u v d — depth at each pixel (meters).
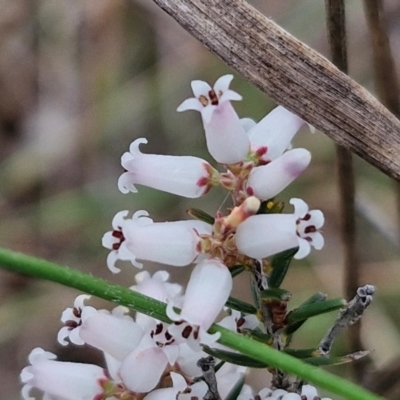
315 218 0.16
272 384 0.17
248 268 0.16
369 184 0.26
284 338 0.17
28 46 0.33
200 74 0.31
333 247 0.27
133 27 0.32
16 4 0.33
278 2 0.31
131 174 0.17
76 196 0.31
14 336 0.29
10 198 0.31
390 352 0.25
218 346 0.17
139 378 0.16
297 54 0.17
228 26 0.17
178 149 0.31
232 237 0.16
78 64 0.32
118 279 0.29
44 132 0.32
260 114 0.29
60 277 0.16
